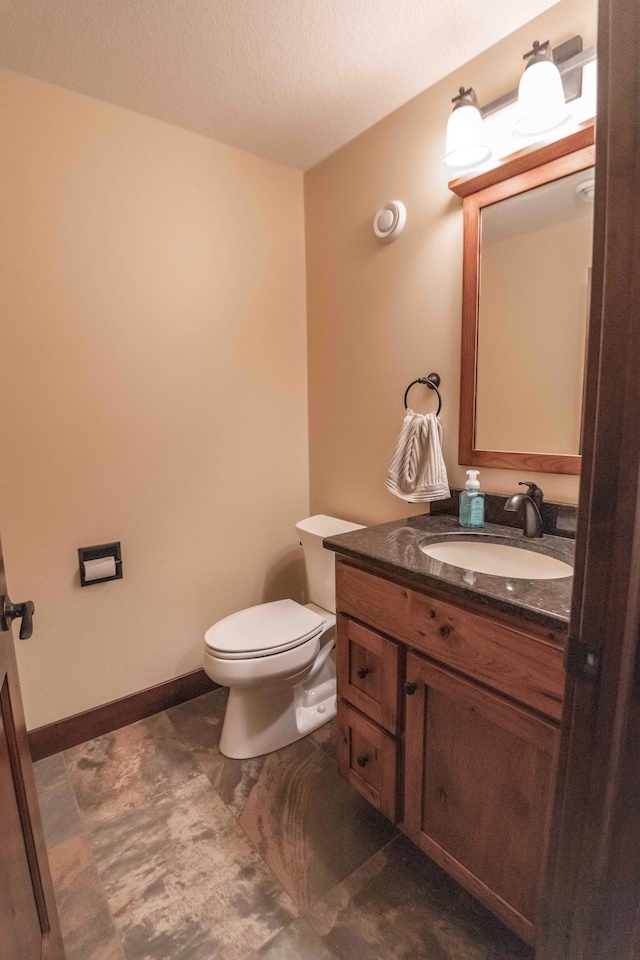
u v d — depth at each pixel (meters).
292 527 2.29
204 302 1.89
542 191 1.31
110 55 1.38
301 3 1.21
